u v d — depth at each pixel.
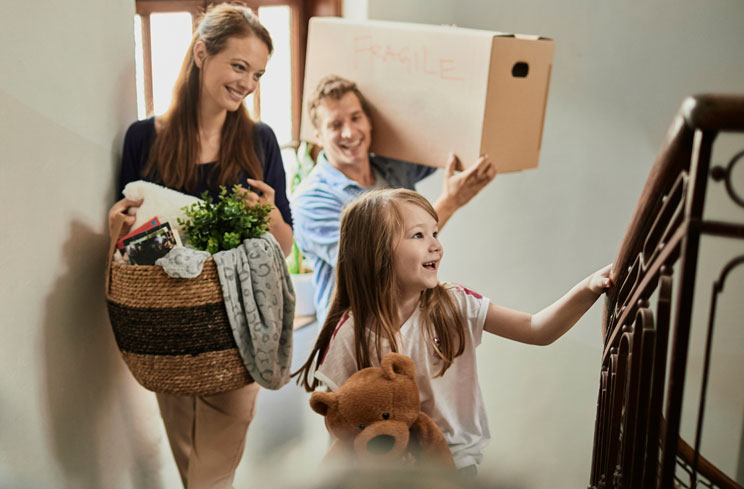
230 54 1.73
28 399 1.67
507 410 2.91
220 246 1.71
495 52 2.17
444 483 0.73
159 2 2.36
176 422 1.93
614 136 3.46
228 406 1.84
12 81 1.55
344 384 1.20
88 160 1.79
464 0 3.32
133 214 1.74
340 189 2.36
